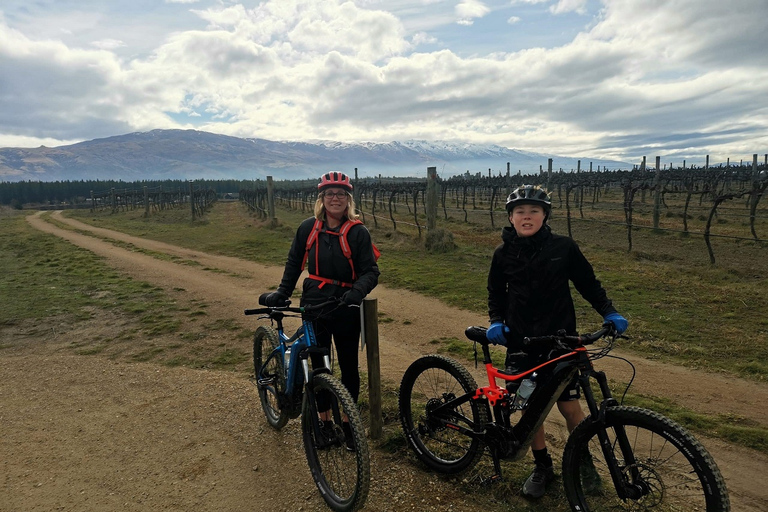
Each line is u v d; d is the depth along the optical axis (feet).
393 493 10.50
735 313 25.04
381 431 12.97
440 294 32.78
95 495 11.07
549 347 9.42
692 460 7.34
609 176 125.08
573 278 9.93
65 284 39.91
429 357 11.47
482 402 10.56
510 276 9.98
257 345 15.37
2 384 18.60
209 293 35.94
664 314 25.27
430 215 52.39
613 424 8.39
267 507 10.39
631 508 9.13
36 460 12.71
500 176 123.95
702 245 48.24
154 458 12.62
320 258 11.36
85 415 15.47
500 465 11.41
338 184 11.11
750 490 10.69
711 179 99.66
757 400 15.56
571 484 9.18
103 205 214.69
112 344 23.84
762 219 66.59
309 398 10.82
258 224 91.76
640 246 49.78
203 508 10.44
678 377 17.67
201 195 156.56
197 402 16.08
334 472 10.95
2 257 60.23
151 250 63.00
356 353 12.30
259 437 13.44
